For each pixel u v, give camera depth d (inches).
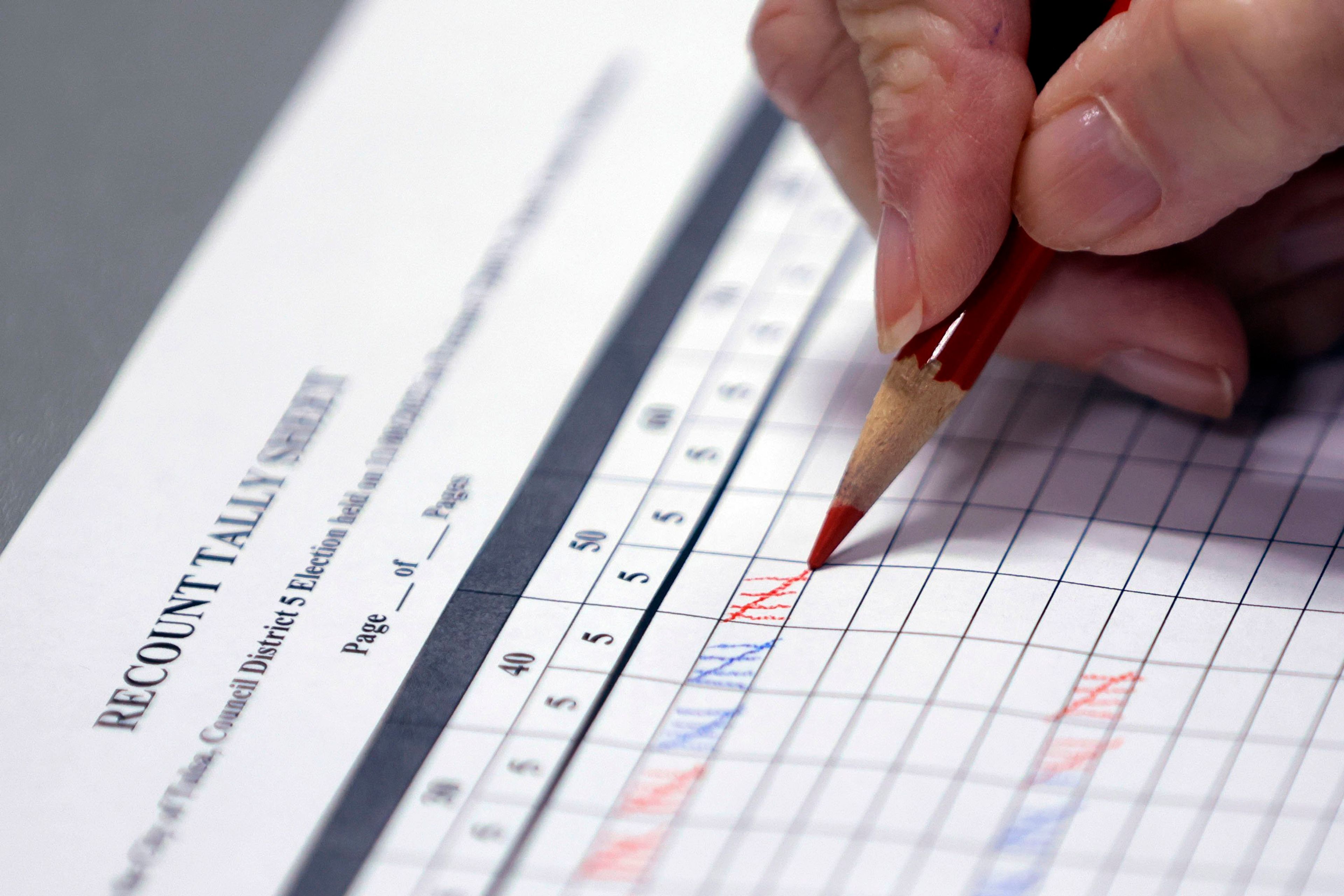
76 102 18.8
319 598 16.0
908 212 15.9
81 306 17.5
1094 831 14.9
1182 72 15.3
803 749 15.2
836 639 15.6
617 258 17.5
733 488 16.3
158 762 15.4
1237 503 15.9
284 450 16.6
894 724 15.3
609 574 15.9
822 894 14.9
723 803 15.1
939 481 16.1
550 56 18.9
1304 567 15.6
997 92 15.8
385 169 18.2
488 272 17.5
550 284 17.4
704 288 17.3
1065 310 16.3
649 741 15.3
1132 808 15.0
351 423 16.8
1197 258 16.3
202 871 15.1
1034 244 16.0
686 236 17.6
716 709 15.4
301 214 18.0
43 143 18.5
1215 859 14.8
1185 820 14.9
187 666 15.7
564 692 15.5
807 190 17.8
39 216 18.1
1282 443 16.1
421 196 18.0
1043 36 16.7
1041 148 15.7
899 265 15.9
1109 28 15.6
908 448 15.9
